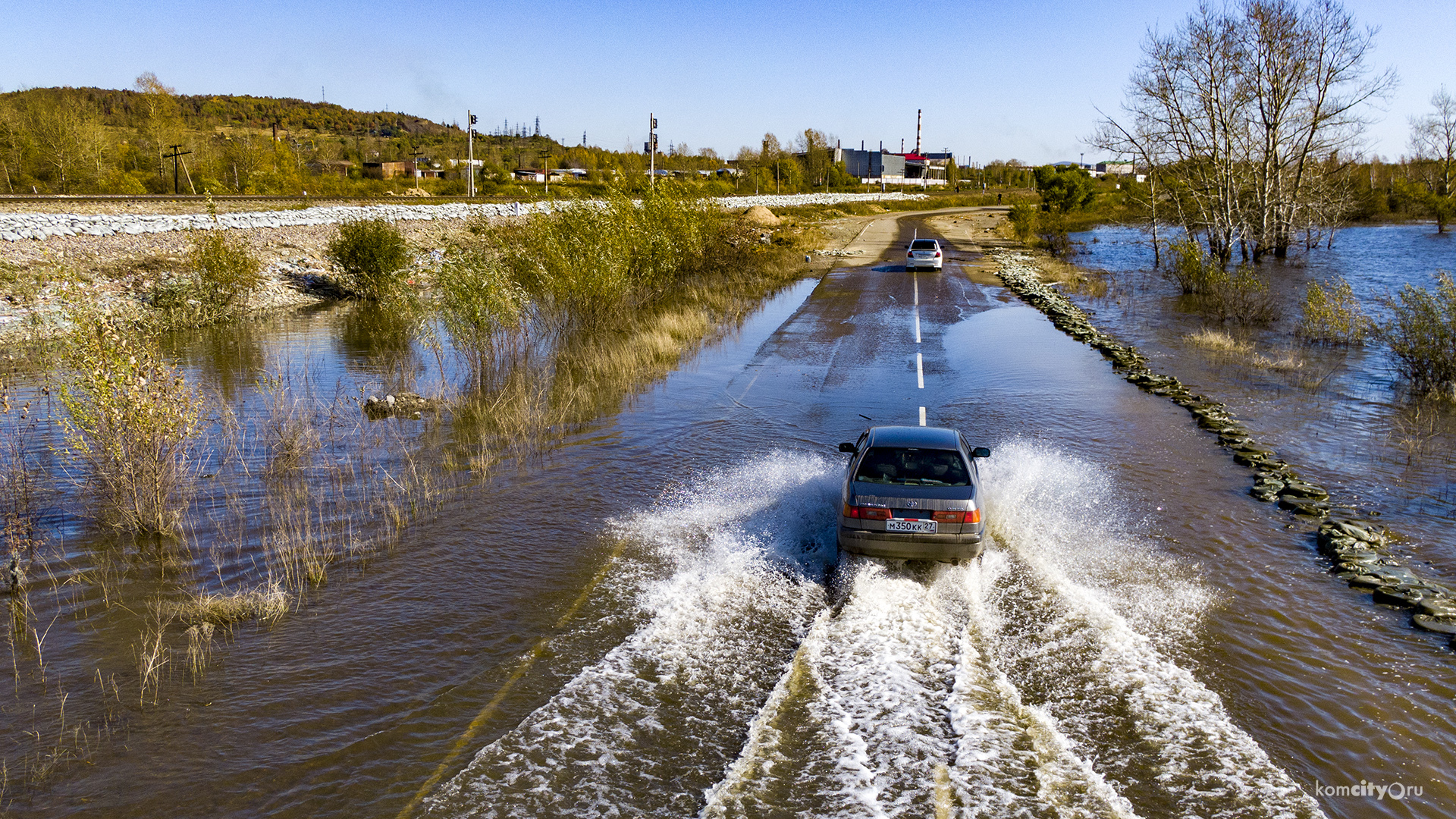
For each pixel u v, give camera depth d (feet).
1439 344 51.39
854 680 19.75
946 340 70.59
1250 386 53.93
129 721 18.38
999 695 19.03
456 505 32.50
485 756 17.07
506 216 163.53
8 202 113.19
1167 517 30.73
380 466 37.37
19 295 73.87
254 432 42.24
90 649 21.59
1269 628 22.31
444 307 57.77
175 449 31.55
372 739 17.72
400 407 47.14
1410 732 17.74
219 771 16.67
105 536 29.25
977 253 162.20
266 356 63.26
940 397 50.83
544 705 18.92
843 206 299.99
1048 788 15.84
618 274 73.10
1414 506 32.12
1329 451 39.45
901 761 16.69
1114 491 33.68
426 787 16.17
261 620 23.18
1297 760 16.78
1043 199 242.58
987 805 15.35
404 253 99.96
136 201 130.82
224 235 92.17
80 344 33.91
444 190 264.11
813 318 82.94
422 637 22.16
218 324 78.59
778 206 268.62
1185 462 37.83
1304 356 64.80
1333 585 25.03
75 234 100.42
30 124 224.94
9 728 18.10
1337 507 31.83
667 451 39.75
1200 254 104.63
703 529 29.86
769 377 56.80
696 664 20.67
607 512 31.68
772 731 17.78
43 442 39.32
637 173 151.94
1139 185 169.78
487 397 49.39
